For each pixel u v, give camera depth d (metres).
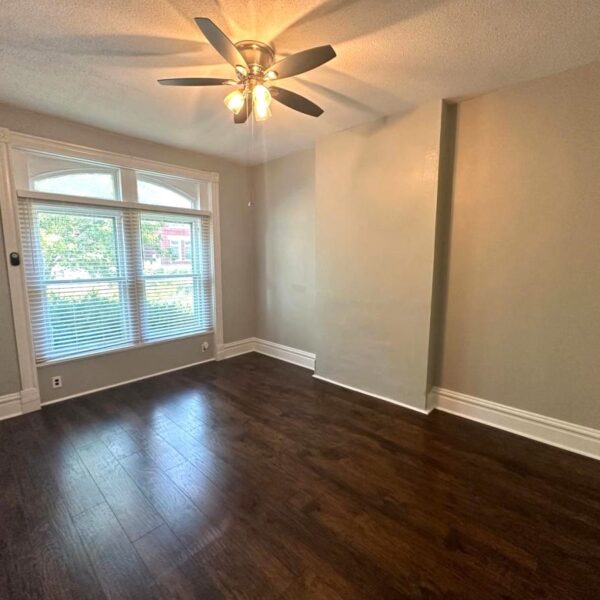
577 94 2.09
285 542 1.55
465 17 1.60
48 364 2.90
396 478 2.00
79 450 2.27
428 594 1.32
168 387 3.34
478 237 2.56
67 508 1.75
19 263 2.68
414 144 2.63
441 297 2.79
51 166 2.83
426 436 2.46
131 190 3.29
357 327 3.19
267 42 1.79
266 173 4.11
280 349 4.26
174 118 2.80
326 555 1.49
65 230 2.94
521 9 1.54
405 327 2.85
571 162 2.14
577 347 2.23
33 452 2.24
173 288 3.73
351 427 2.59
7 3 1.50
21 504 1.78
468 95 2.43
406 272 2.79
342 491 1.89
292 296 4.03
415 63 2.02
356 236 3.09
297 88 2.33
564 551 1.51
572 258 2.20
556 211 2.22
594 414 2.20
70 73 2.12
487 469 2.09
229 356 4.31
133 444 2.35
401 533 1.60
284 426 2.60
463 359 2.73
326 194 3.28
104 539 1.56
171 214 3.63
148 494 1.86
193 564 1.44
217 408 2.90
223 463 2.14
